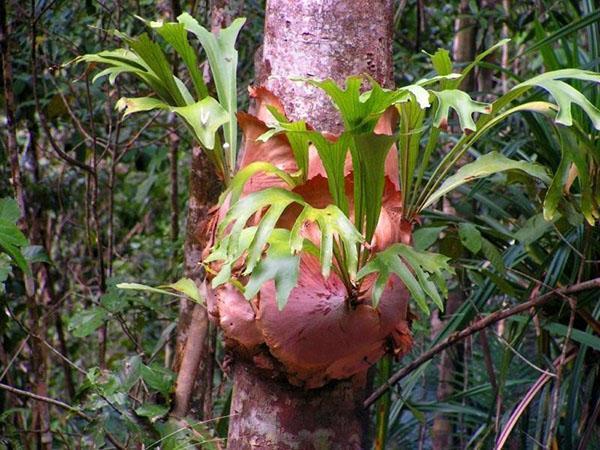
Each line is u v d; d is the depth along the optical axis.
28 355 3.80
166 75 2.08
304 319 1.75
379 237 1.83
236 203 1.69
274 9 2.02
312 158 1.85
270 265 1.65
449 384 3.94
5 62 3.48
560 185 2.07
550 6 3.91
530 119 2.96
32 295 3.34
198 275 3.06
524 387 3.61
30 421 4.00
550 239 3.14
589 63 2.86
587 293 2.84
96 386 2.58
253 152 1.87
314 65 1.96
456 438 4.11
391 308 1.82
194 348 2.80
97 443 2.56
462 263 3.22
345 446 1.93
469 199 3.20
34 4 3.66
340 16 1.97
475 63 1.99
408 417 4.14
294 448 1.90
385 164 1.92
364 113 1.67
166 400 2.70
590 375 2.97
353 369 1.86
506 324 3.98
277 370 1.87
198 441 2.51
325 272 1.61
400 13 4.24
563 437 3.10
